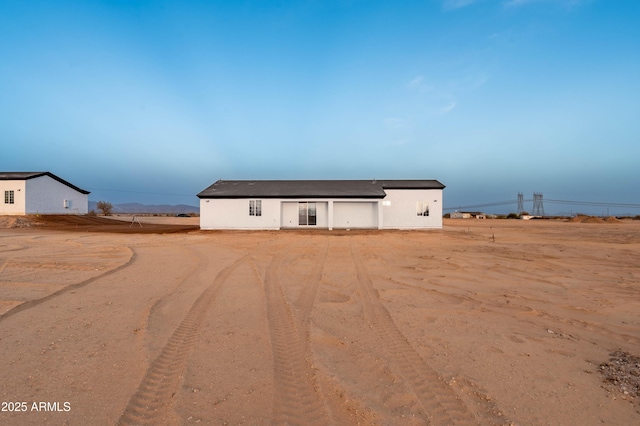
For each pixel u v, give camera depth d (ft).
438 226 87.81
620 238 65.21
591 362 13.47
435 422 9.55
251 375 12.05
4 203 108.06
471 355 13.98
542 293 24.00
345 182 98.02
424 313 19.39
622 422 9.62
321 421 9.54
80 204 132.98
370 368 12.75
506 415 9.91
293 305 20.56
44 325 16.46
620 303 21.71
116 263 33.14
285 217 86.84
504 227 107.14
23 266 31.07
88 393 10.69
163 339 15.06
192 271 30.19
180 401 10.35
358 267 33.12
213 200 83.61
